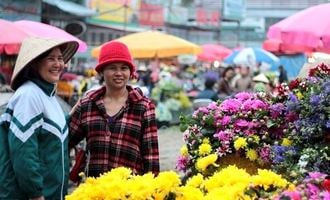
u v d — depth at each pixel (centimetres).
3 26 920
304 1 3969
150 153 463
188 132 525
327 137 451
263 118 500
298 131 463
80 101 473
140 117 464
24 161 390
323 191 317
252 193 329
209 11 3047
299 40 707
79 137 473
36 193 394
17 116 397
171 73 2142
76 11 1939
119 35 2288
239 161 495
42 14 1798
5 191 399
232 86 1767
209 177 402
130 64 466
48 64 415
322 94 455
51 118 411
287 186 333
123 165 458
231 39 3653
